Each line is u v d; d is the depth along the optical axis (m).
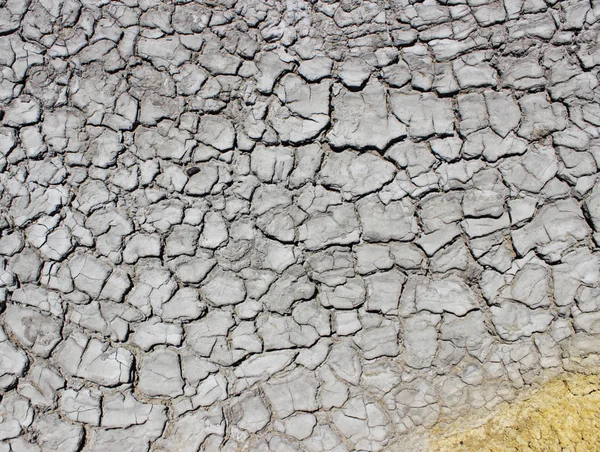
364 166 0.88
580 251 0.86
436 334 0.85
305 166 0.88
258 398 0.84
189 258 0.87
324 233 0.87
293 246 0.87
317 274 0.87
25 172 0.88
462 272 0.86
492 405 0.83
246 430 0.84
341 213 0.87
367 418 0.84
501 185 0.87
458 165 0.88
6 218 0.87
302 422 0.84
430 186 0.87
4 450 0.83
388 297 0.86
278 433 0.84
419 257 0.87
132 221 0.87
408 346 0.85
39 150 0.88
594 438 0.81
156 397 0.84
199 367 0.85
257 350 0.85
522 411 0.83
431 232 0.87
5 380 0.84
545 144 0.87
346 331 0.86
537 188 0.87
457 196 0.87
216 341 0.86
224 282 0.87
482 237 0.86
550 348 0.84
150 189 0.88
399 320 0.86
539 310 0.85
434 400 0.84
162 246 0.87
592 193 0.86
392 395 0.84
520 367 0.84
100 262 0.87
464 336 0.85
